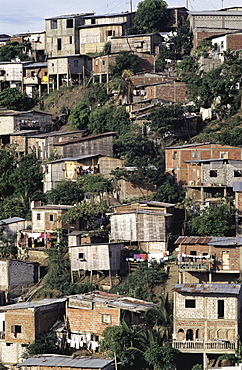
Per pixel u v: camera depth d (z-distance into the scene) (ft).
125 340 258.57
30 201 387.55
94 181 373.40
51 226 342.03
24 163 418.10
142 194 370.94
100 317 273.75
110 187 370.12
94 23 562.66
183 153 374.43
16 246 347.97
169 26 558.56
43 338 275.39
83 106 476.95
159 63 517.55
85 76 534.37
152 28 557.74
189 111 442.50
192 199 355.56
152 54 529.45
